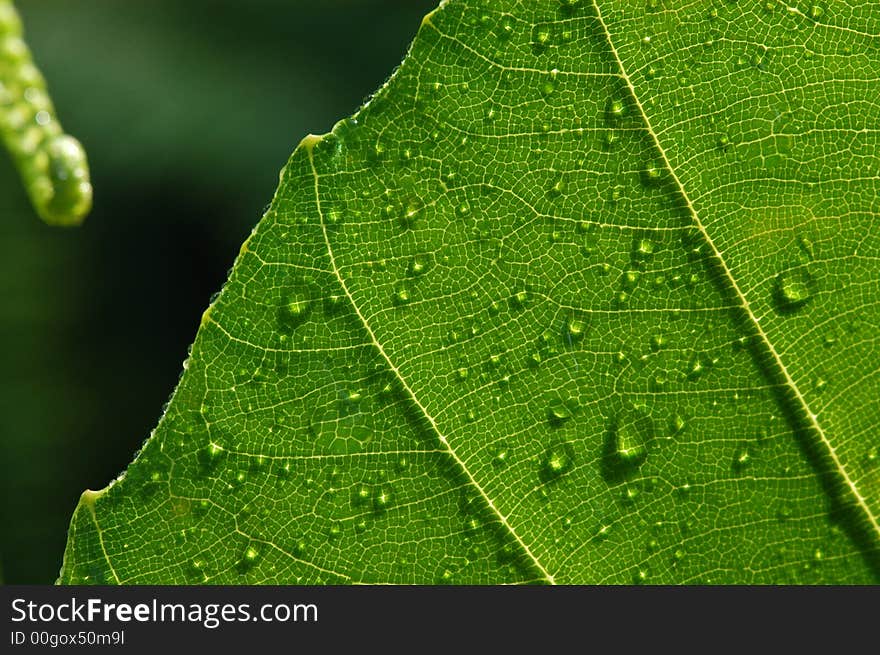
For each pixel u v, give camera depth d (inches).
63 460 26.6
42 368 27.6
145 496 10.1
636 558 10.2
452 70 10.0
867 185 10.0
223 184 27.6
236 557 10.1
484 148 10.0
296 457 10.1
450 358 10.1
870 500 10.1
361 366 10.1
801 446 10.1
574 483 10.2
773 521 10.2
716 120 10.0
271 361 10.1
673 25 10.0
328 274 10.1
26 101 8.8
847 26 10.0
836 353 10.1
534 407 10.2
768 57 10.0
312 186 10.0
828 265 10.1
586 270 10.1
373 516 10.2
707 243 10.1
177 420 10.1
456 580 10.2
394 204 10.0
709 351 10.1
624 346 10.1
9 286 28.0
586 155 10.0
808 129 10.0
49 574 24.8
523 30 10.0
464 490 10.2
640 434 10.2
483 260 10.1
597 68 10.0
